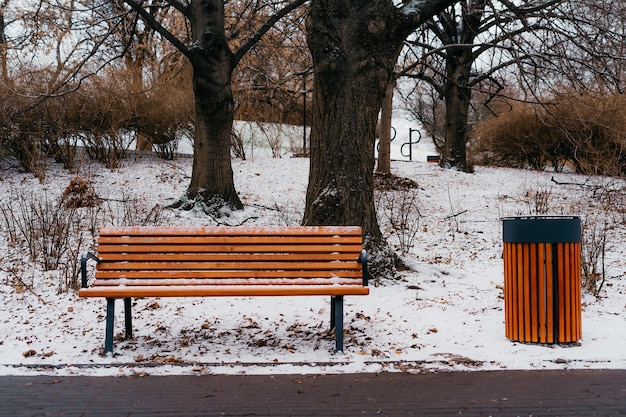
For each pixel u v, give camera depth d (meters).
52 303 7.25
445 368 5.11
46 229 9.57
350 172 8.48
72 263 8.45
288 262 5.79
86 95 15.23
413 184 16.06
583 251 9.48
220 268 5.73
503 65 17.05
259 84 20.39
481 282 8.45
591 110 16.28
